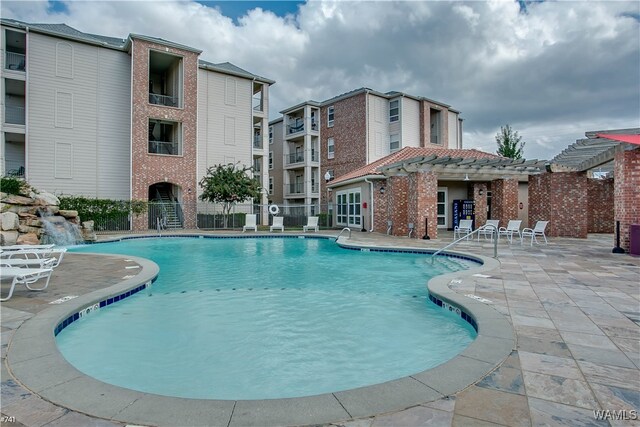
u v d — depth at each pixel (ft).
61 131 66.33
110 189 70.74
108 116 70.64
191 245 50.31
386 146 97.91
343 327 16.94
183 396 10.93
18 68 66.54
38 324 13.60
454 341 15.02
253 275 29.55
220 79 82.58
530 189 56.03
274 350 14.34
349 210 71.61
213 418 7.65
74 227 48.29
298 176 113.09
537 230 42.29
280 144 118.32
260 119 92.32
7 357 10.60
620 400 8.27
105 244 50.34
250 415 7.77
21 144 68.80
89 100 68.85
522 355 10.71
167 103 79.20
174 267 33.50
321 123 107.34
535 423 7.40
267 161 90.17
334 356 13.74
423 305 20.24
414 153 63.77
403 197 53.42
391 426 7.36
